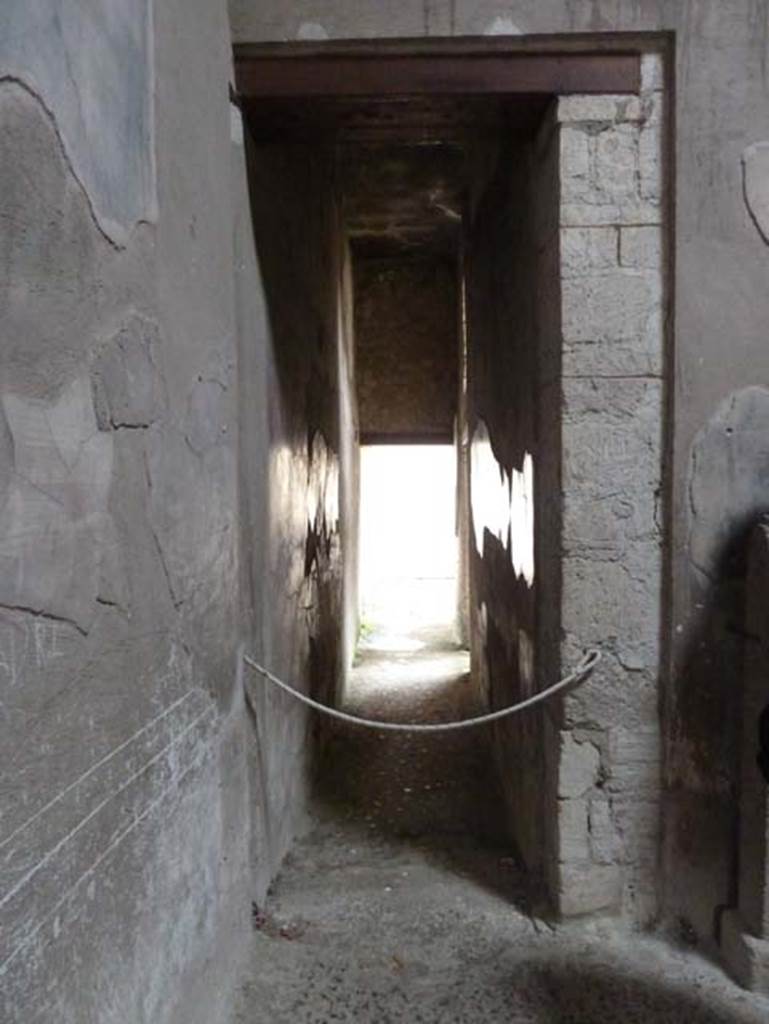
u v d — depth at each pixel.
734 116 2.14
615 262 2.20
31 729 0.96
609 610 2.26
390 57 2.18
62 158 1.05
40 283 0.99
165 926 1.43
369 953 2.20
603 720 2.29
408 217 5.66
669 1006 2.01
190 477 1.61
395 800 3.31
